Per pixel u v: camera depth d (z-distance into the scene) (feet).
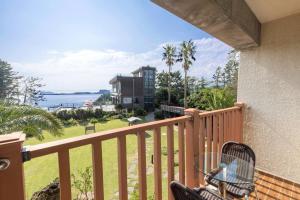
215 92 27.50
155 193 5.51
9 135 2.94
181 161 6.49
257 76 10.01
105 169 21.06
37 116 19.62
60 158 3.38
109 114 71.36
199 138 7.12
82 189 13.10
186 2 5.67
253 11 8.61
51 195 13.21
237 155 6.76
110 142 30.81
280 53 9.16
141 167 4.93
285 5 8.01
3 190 2.71
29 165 23.99
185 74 83.35
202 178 7.15
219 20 6.81
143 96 87.71
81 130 51.72
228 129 9.27
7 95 95.40
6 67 95.50
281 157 9.26
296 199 7.73
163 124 5.58
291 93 8.82
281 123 9.20
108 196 15.52
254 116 10.17
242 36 8.52
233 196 5.54
